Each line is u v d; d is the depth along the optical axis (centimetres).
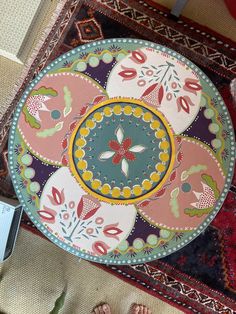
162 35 106
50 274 112
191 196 86
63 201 87
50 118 87
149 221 87
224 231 105
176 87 87
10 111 108
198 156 86
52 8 109
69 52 87
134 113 86
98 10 107
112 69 87
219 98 86
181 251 107
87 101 87
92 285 112
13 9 99
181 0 96
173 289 107
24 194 88
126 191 86
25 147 88
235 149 86
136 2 107
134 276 108
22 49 102
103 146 86
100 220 87
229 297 105
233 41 106
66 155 87
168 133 86
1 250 94
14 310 113
